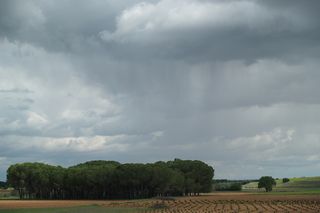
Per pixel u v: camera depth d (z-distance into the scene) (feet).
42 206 465.06
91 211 356.79
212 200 549.54
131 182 649.20
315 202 472.44
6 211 382.42
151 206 415.64
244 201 512.63
